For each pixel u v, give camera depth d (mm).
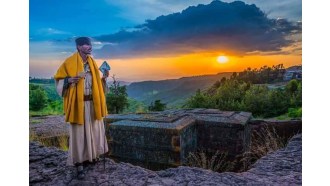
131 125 5852
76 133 3652
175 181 3582
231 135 6199
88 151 3695
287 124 7027
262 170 4023
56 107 13188
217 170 6148
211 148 6410
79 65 3627
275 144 6223
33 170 4074
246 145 6617
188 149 5945
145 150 5738
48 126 8305
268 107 10625
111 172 3865
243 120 6555
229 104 11188
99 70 3934
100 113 3771
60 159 4465
